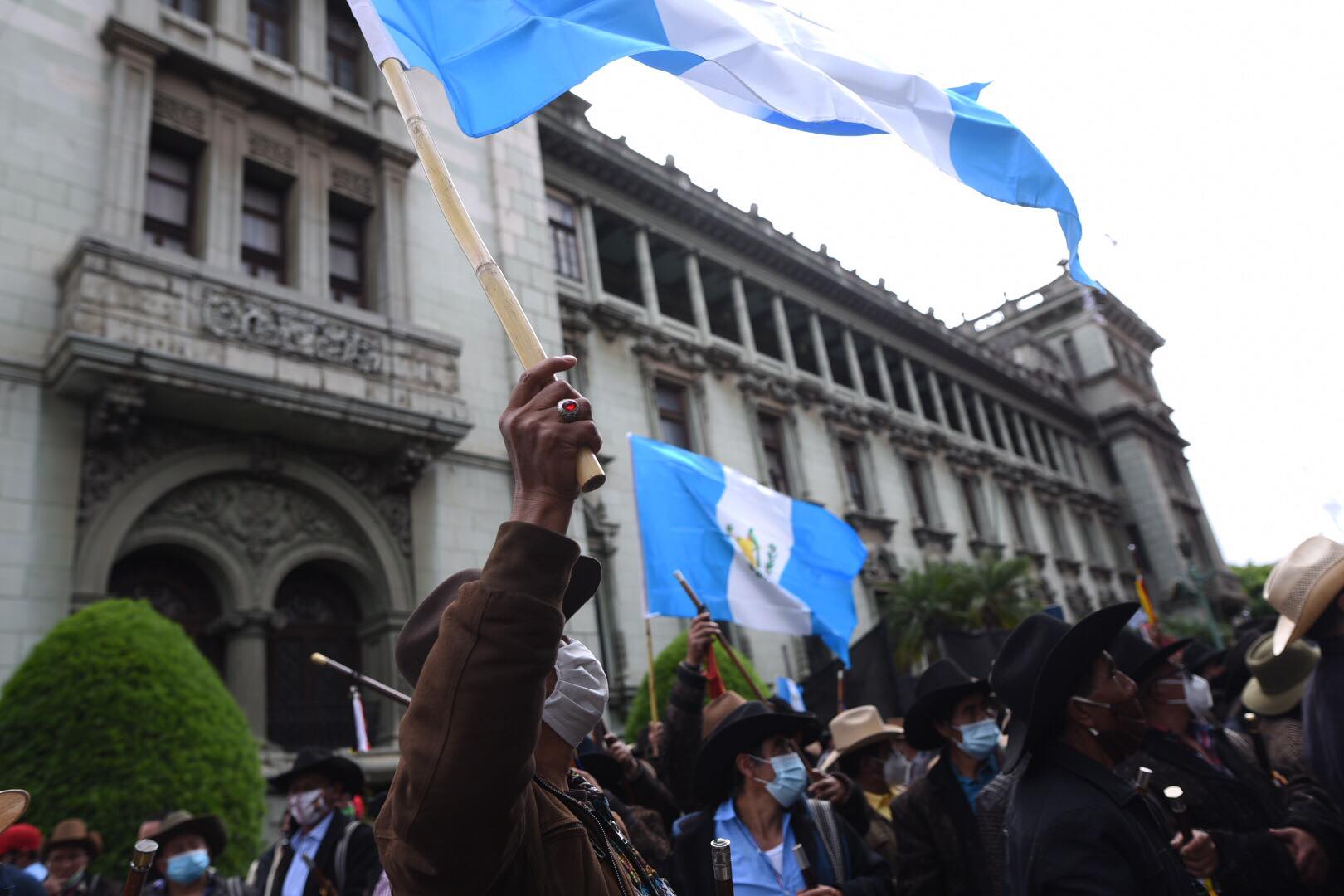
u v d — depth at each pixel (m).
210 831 4.73
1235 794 3.76
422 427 11.83
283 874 4.48
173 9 12.43
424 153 1.89
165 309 9.88
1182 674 4.31
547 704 1.75
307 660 11.24
